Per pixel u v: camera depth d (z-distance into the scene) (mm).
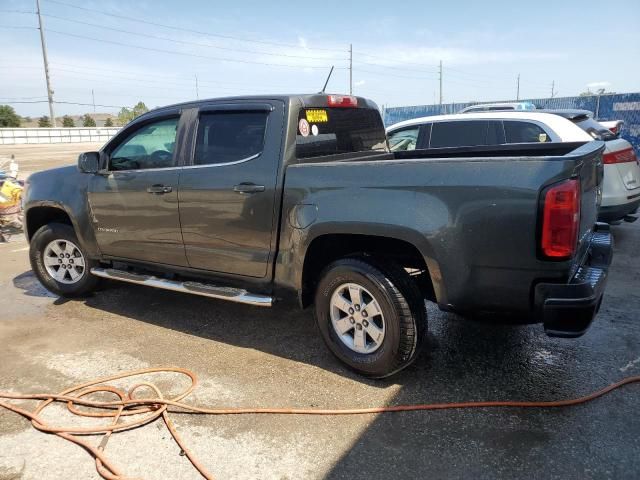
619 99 16812
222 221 3883
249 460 2727
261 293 3895
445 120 7328
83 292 5172
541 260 2783
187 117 4148
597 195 3604
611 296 4945
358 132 4508
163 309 4953
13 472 2684
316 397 3312
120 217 4516
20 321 4734
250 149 3793
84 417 3168
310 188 3451
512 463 2631
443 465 2635
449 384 3408
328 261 3812
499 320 3119
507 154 4551
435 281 3084
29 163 24969
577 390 3283
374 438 2875
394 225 3115
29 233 5367
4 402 3340
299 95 3816
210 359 3895
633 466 2582
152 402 3238
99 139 57250
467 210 2920
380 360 3354
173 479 2602
